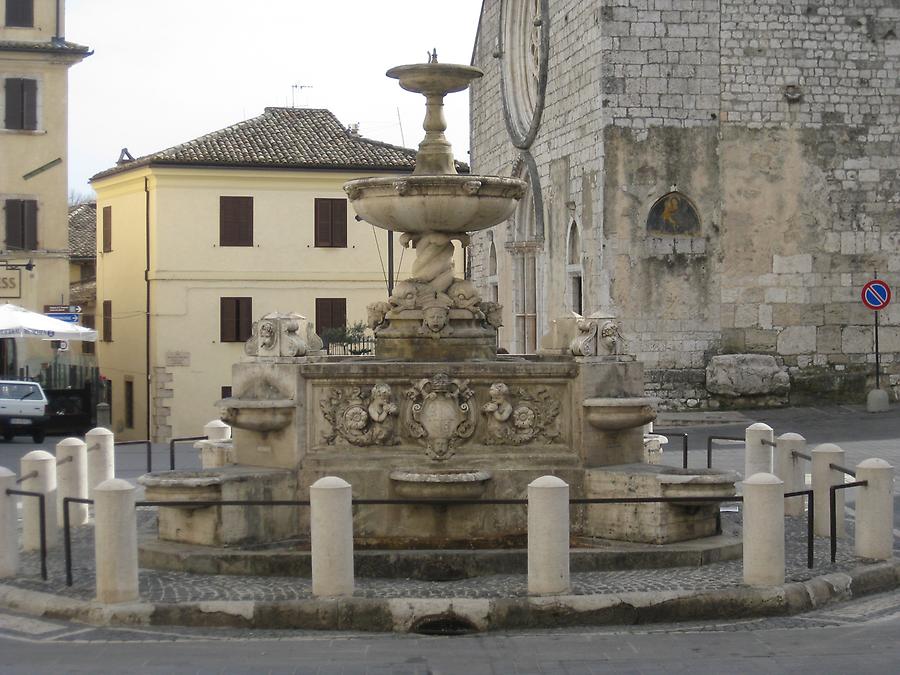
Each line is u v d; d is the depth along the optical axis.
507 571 15.57
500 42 53.31
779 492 14.62
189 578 15.32
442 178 17.67
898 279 42.38
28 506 17.69
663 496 16.23
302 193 57.19
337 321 57.72
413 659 12.60
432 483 16.28
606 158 41.28
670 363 41.53
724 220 41.66
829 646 13.11
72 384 55.97
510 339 53.94
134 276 58.19
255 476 16.39
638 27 41.19
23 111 52.22
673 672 12.17
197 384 56.56
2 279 52.19
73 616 14.14
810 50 41.81
